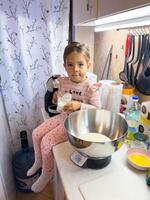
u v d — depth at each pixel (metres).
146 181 0.64
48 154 0.88
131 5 0.56
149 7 0.56
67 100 1.04
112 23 1.13
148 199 0.58
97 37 1.49
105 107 1.15
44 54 1.48
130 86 1.12
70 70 1.04
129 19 0.95
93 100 1.03
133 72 1.11
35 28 1.40
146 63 0.99
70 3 1.41
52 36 1.44
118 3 0.63
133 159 0.73
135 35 1.05
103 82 1.17
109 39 1.33
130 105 1.08
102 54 1.45
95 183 0.63
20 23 1.35
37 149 1.03
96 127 0.90
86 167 0.71
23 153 1.58
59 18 1.42
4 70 1.43
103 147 0.63
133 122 0.91
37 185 1.04
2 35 1.34
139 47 1.03
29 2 1.32
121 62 1.22
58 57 1.52
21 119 1.62
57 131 0.91
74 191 0.61
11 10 1.30
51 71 1.54
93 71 1.65
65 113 1.04
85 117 0.89
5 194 1.15
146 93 1.02
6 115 1.57
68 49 1.03
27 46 1.43
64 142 0.87
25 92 1.54
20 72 1.47
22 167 1.45
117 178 0.66
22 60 1.42
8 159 1.41
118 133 0.82
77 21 1.18
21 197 1.53
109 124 0.87
